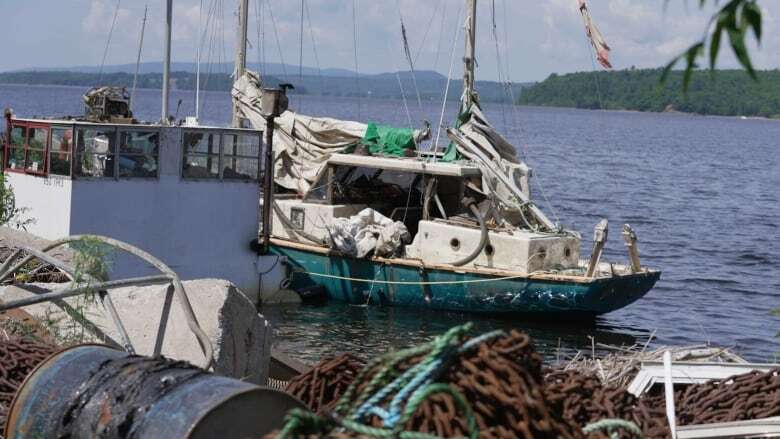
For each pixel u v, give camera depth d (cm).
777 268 4500
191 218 2861
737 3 363
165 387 630
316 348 2703
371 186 3384
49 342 1097
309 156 3447
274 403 619
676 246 5106
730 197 8225
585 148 15200
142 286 1162
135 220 2770
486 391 515
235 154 2938
